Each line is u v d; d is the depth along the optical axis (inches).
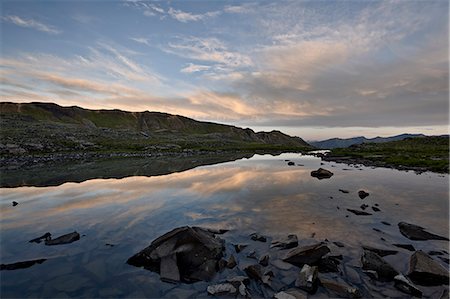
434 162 1547.7
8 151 2613.2
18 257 413.4
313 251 384.8
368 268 357.7
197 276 353.7
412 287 306.7
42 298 308.2
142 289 325.4
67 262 396.8
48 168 1712.6
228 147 5585.6
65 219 603.5
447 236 477.1
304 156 3083.2
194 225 552.7
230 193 872.3
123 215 632.4
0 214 644.7
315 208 677.3
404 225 511.8
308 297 301.7
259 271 350.0
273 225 548.4
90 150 3508.9
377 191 876.0
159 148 4318.4
